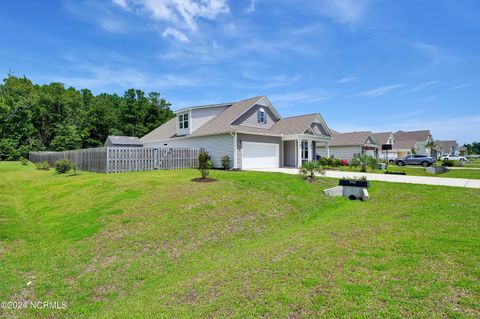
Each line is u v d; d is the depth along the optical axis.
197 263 5.22
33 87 46.50
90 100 53.00
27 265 5.23
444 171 20.66
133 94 55.75
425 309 2.77
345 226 6.45
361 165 21.20
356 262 4.04
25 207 9.74
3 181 15.52
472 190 10.92
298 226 7.52
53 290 4.38
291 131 22.30
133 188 10.38
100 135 51.16
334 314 2.82
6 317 3.69
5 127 37.38
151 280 4.67
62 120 44.72
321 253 4.57
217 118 22.36
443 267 3.70
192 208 8.18
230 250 5.86
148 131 54.28
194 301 3.48
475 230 5.38
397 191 11.74
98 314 3.67
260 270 4.16
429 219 6.52
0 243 6.30
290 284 3.55
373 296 3.08
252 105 21.58
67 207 8.88
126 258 5.47
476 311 2.69
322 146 36.97
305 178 13.83
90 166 17.17
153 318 3.19
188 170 16.30
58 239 6.49
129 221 7.20
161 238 6.34
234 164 18.56
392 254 4.26
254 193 10.23
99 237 6.38
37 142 39.34
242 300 3.30
